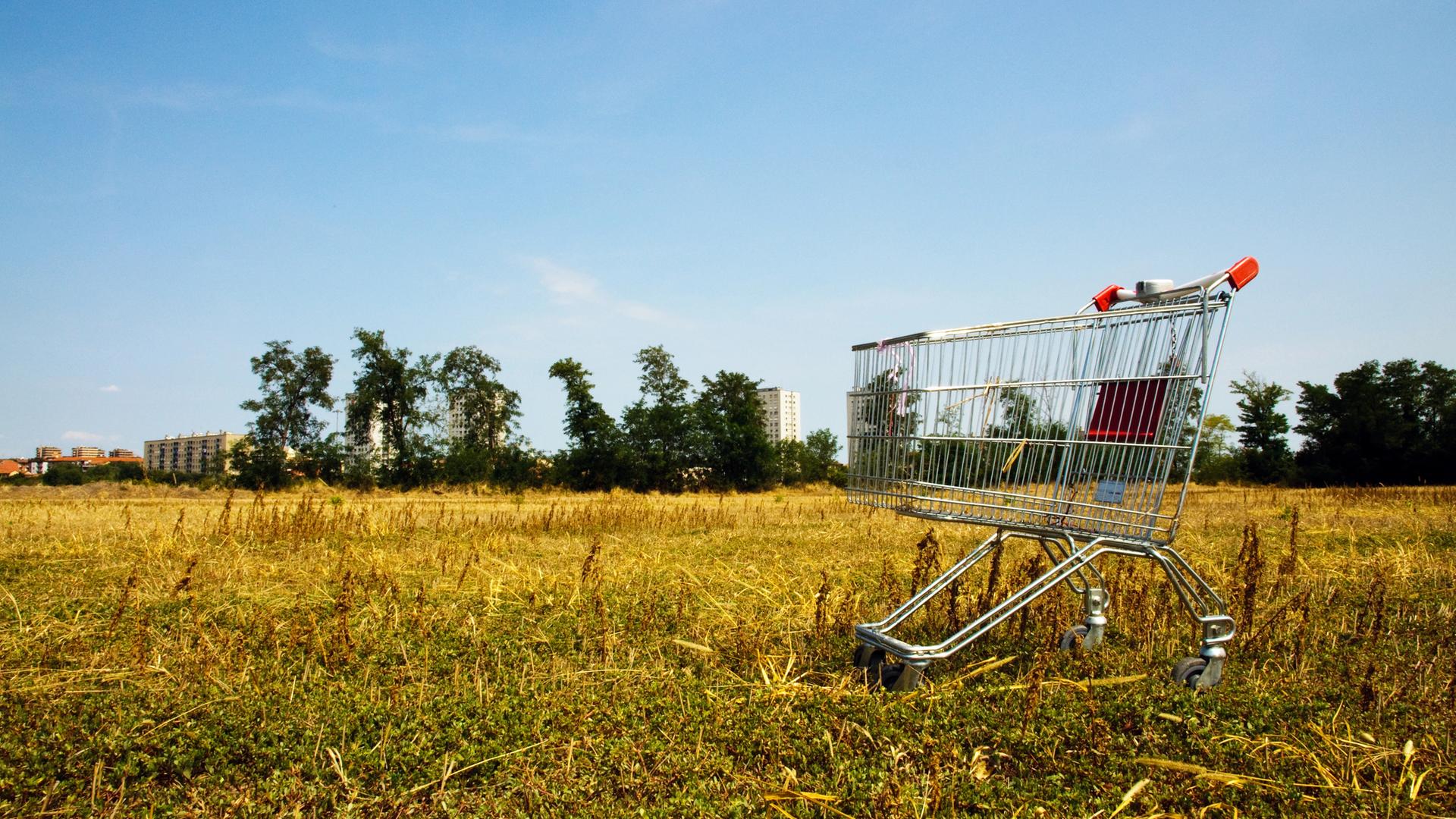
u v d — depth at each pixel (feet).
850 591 21.04
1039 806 9.40
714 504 85.51
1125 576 20.45
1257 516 46.96
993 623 14.20
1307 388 148.46
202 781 9.95
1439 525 37.78
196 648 15.58
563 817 9.12
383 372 160.25
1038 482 15.16
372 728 11.55
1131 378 14.46
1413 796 9.49
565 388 160.25
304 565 27.12
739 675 14.87
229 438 198.39
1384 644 16.61
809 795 9.53
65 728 11.25
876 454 17.02
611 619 18.12
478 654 15.71
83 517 43.16
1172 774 10.40
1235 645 16.65
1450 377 143.43
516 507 66.23
